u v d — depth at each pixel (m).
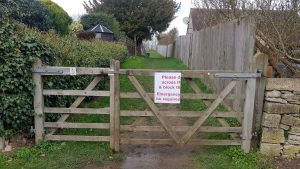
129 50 29.03
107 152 5.05
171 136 5.17
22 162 4.59
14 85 4.88
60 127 5.20
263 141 5.00
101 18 23.67
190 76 4.91
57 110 5.14
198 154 5.12
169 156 5.06
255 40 5.56
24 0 10.45
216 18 11.41
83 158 4.82
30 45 5.00
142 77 12.99
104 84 9.12
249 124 5.08
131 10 30.30
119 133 5.11
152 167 4.66
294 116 4.87
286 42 5.99
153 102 5.07
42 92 5.07
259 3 7.54
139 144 5.52
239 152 5.04
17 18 9.82
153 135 5.95
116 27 24.47
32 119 5.27
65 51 6.70
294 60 5.57
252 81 4.95
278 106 4.86
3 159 4.64
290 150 4.96
